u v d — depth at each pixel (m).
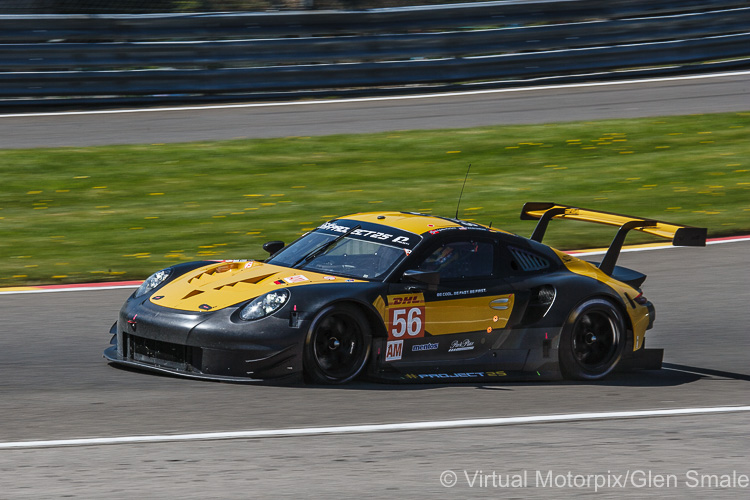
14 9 53.34
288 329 16.72
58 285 25.80
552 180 37.72
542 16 52.66
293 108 47.78
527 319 19.30
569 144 42.25
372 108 47.91
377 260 18.56
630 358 20.31
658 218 33.44
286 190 35.91
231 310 17.12
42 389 16.81
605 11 53.12
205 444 13.57
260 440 13.83
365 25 50.81
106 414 15.16
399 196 35.25
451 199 35.12
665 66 55.50
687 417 16.27
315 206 34.06
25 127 43.38
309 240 20.03
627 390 18.64
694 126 45.00
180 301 17.86
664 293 26.56
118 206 33.94
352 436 14.19
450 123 45.09
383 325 17.61
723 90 50.81
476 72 51.81
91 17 46.91
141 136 42.44
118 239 30.41
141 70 47.81
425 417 15.49
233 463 12.71
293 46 49.53
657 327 23.86
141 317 17.75
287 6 55.31
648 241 32.06
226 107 47.88
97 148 40.41
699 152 41.56
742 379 19.92
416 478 12.34
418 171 38.59
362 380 17.77
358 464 12.85
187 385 16.94
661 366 20.70
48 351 19.78
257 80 49.31
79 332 21.47
